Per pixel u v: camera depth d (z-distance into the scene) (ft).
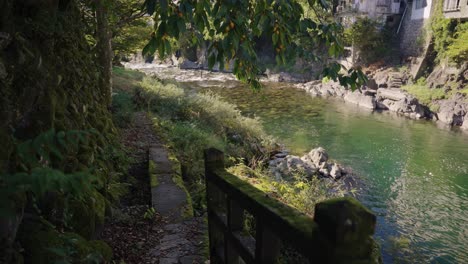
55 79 11.83
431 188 38.63
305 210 20.61
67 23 15.11
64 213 10.21
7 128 7.98
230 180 8.22
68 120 12.66
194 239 14.38
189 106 49.55
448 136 58.18
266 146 48.49
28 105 9.21
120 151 23.57
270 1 9.24
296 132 59.62
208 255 13.07
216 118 49.06
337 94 93.81
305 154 48.14
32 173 4.25
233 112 53.01
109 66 31.60
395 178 41.24
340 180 39.88
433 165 45.34
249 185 7.70
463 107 66.08
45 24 10.67
